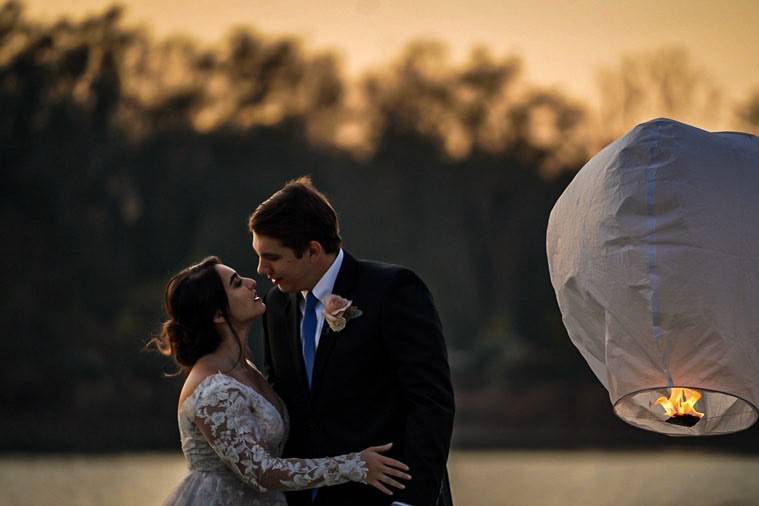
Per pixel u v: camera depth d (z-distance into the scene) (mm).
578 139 65500
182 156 65875
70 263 63281
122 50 63406
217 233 66000
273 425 7094
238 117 66812
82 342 61062
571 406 64562
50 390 59031
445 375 6984
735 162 6117
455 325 71688
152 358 60312
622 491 37125
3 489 35062
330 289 7172
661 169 6117
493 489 37594
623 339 6164
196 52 65375
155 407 58438
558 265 6492
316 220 7078
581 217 6336
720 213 6043
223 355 7340
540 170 68250
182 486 7199
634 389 6148
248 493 7164
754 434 58562
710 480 41375
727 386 6035
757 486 38906
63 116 62969
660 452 57750
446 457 6871
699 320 6020
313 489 7227
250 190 66625
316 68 67562
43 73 62375
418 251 70938
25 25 62500
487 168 68500
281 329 7367
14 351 60406
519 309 71312
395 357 7020
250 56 66062
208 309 7301
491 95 68000
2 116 62375
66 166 63125
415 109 68812
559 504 32438
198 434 7152
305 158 67562
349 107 68688
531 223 69688
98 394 58938
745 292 6012
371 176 69562
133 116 64500
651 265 6066
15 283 62281
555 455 56219
